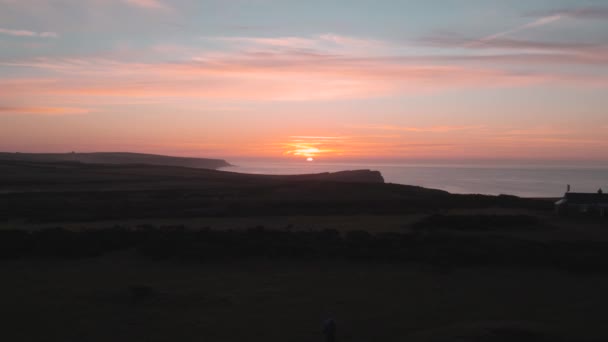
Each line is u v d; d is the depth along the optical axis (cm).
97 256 3048
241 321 1941
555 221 4684
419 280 2509
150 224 4488
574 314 2000
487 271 2673
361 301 2180
